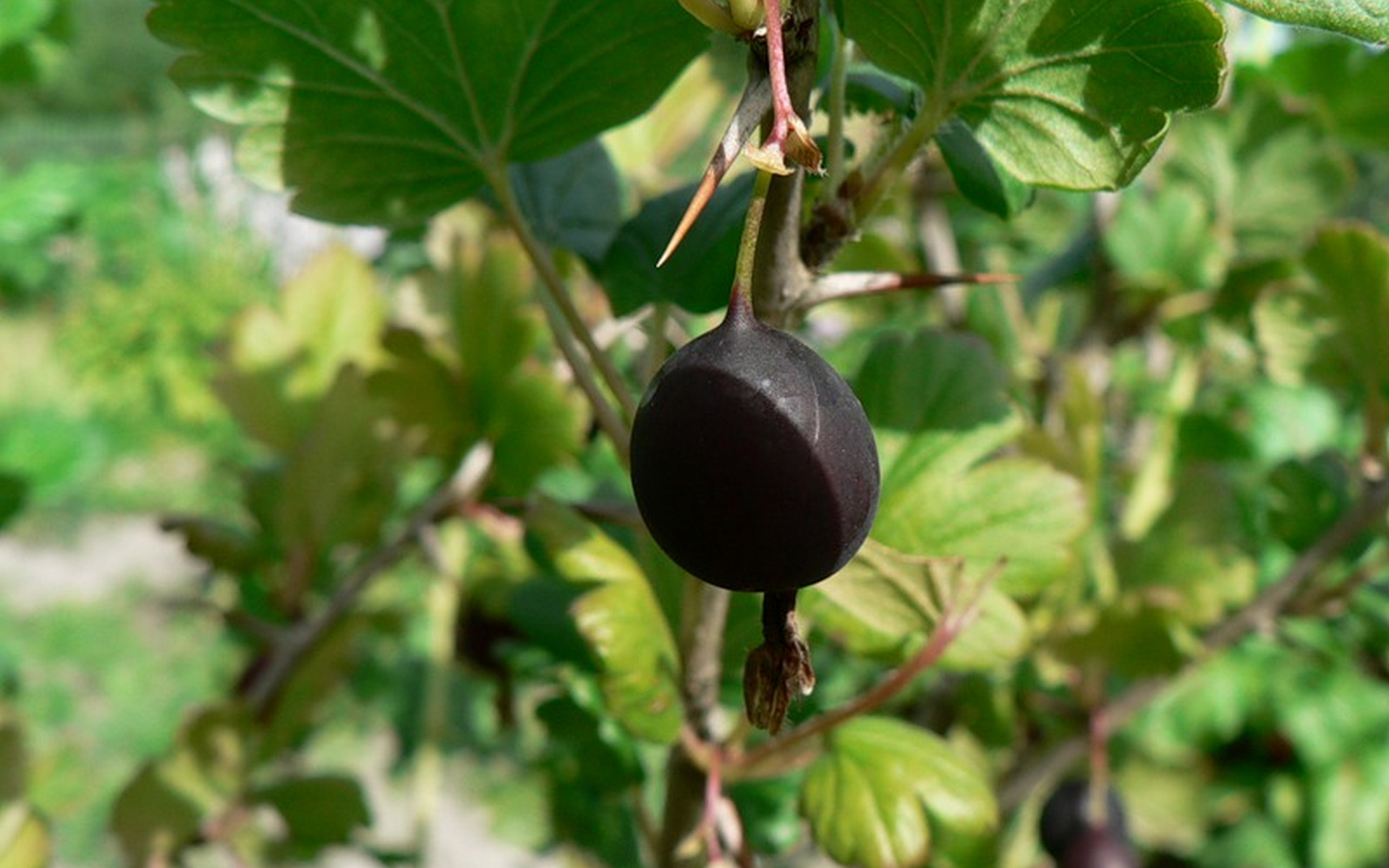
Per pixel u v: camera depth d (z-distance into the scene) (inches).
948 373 8.7
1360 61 14.5
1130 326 14.7
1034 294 15.6
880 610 8.2
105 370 68.9
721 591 8.0
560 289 8.0
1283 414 15.3
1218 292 14.7
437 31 7.6
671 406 6.3
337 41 7.6
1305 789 14.7
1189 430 14.5
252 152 7.9
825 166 7.8
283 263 74.9
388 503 12.1
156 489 64.0
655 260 8.6
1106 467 15.4
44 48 15.7
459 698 17.4
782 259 7.2
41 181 17.2
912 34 7.1
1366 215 19.5
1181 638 10.8
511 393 10.9
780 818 9.2
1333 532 11.4
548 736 12.3
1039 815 12.4
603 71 7.8
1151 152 7.0
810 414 6.2
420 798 15.5
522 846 16.5
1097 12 6.9
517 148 8.0
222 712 11.0
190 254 71.9
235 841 11.2
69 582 54.4
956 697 12.1
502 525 11.0
